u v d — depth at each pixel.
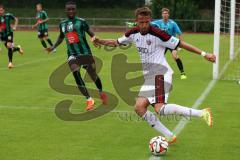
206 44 58.22
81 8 108.06
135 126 16.53
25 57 41.41
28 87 25.09
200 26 86.50
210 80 28.17
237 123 17.05
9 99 21.62
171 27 27.89
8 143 14.30
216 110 19.39
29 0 108.12
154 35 13.41
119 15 102.62
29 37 69.94
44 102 20.95
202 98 22.11
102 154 13.20
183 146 14.02
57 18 94.88
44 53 45.47
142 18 13.20
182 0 86.94
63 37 20.31
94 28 91.44
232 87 25.52
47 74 30.06
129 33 13.95
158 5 85.69
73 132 15.71
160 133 15.52
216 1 27.95
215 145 14.16
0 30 33.62
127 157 12.92
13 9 102.81
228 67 34.84
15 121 17.28
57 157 12.88
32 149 13.66
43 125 16.69
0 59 39.53
